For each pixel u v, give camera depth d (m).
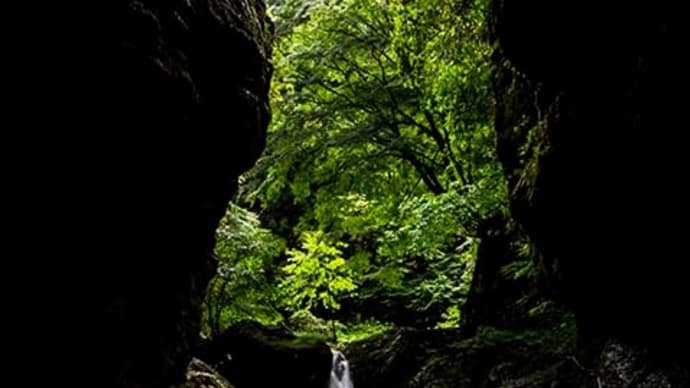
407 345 10.86
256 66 5.03
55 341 3.57
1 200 3.14
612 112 5.26
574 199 6.14
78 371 3.76
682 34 4.14
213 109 4.46
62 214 3.44
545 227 6.84
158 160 3.98
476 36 8.38
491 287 11.02
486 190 10.00
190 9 4.02
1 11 2.90
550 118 6.05
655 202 5.30
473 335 10.90
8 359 3.32
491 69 8.45
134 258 4.14
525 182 7.05
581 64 5.29
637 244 5.78
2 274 3.22
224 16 4.44
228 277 9.91
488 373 9.16
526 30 5.45
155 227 4.27
